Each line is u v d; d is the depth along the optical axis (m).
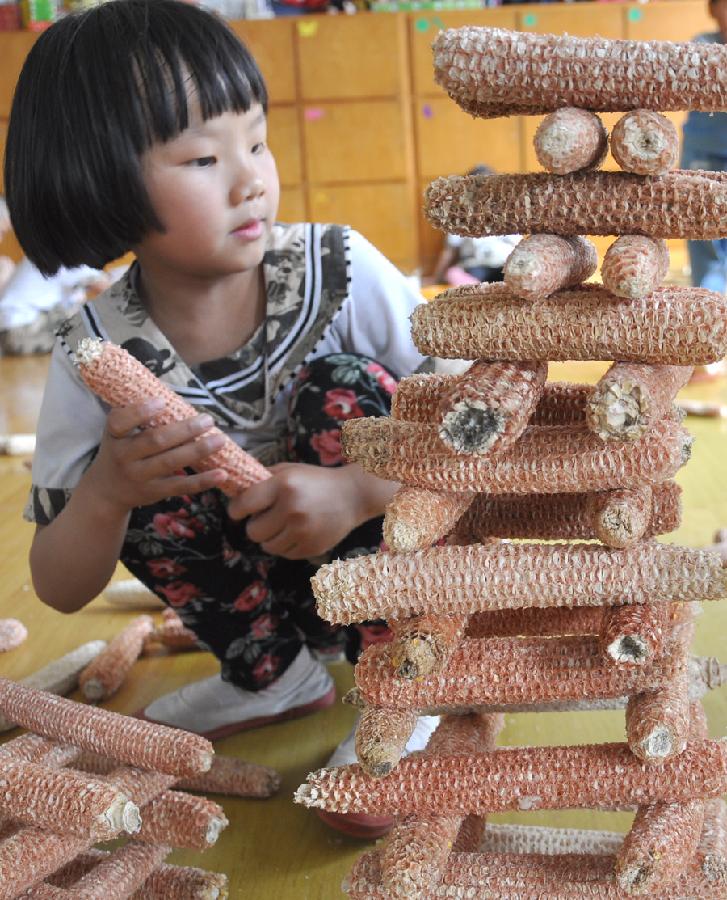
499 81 0.74
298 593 1.43
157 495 1.16
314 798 0.85
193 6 1.15
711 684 0.93
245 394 1.33
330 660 1.60
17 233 1.22
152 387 1.10
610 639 0.79
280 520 1.18
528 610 0.95
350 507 1.21
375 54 5.31
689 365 0.77
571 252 0.78
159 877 0.99
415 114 5.45
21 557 2.06
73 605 1.35
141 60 1.07
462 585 0.80
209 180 1.11
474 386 0.75
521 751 0.85
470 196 0.78
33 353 4.32
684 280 4.32
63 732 0.99
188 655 1.65
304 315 1.32
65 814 0.86
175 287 1.26
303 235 1.33
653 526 0.89
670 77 0.72
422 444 0.82
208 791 1.26
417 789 0.84
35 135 1.13
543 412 0.91
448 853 0.85
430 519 0.81
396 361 1.39
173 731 0.97
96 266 1.24
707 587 0.78
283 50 5.30
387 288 1.34
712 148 3.30
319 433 1.27
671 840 0.79
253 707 1.40
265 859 1.14
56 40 1.13
